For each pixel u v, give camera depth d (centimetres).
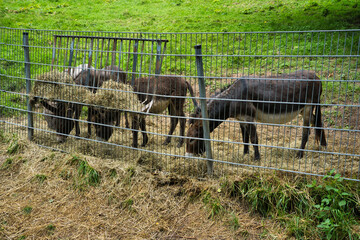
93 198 456
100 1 1847
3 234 390
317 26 1254
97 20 1520
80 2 1825
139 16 1566
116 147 602
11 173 519
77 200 454
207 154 476
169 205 438
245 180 438
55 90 573
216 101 535
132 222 413
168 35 1246
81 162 505
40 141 627
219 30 1303
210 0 1772
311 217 392
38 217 421
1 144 600
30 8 1681
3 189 479
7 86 784
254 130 555
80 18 1549
